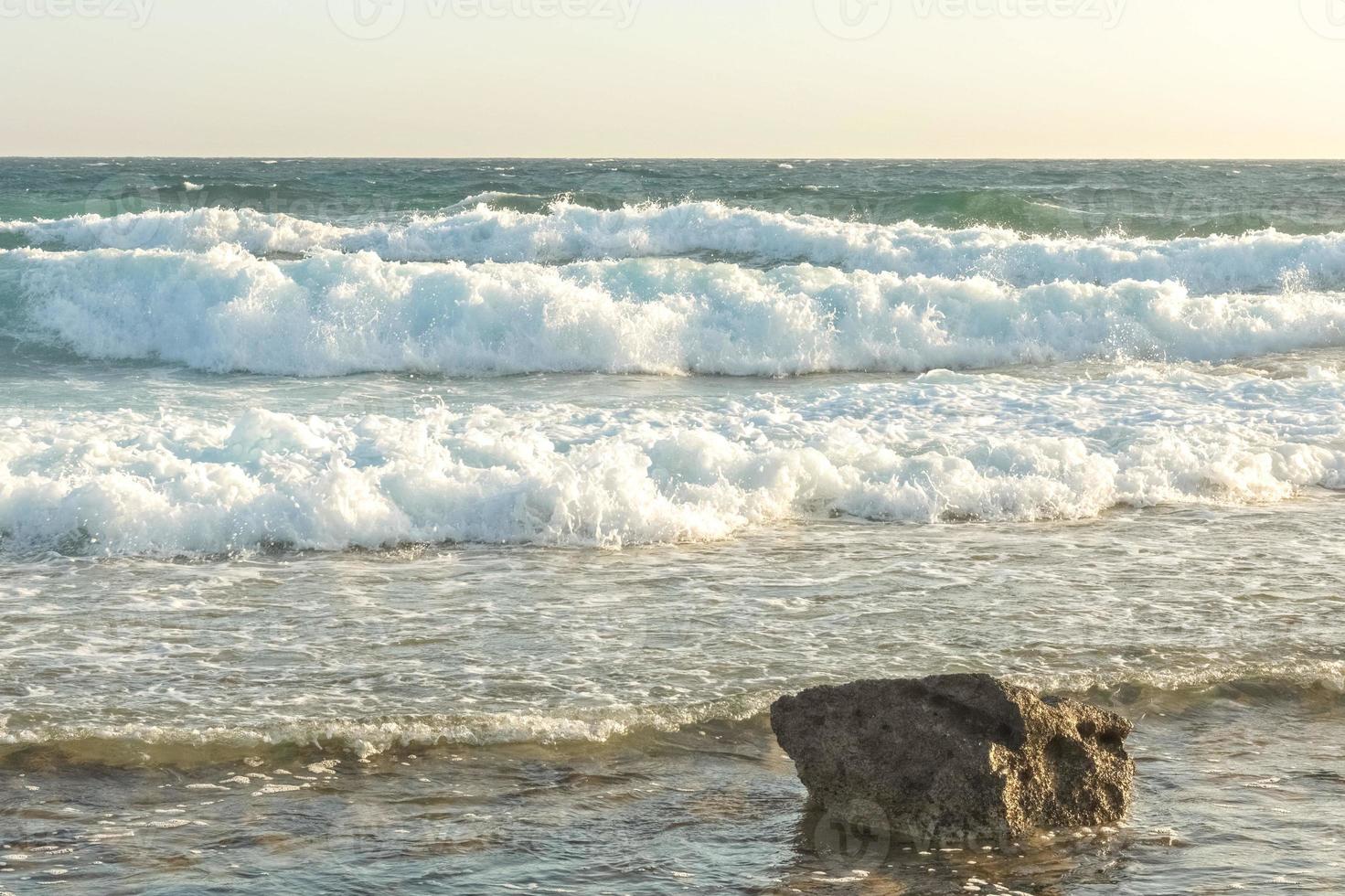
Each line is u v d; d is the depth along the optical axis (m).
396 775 9.75
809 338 32.12
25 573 14.91
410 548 16.16
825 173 150.25
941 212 58.19
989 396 24.69
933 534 16.92
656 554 15.92
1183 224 55.53
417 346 30.83
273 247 44.25
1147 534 16.91
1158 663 12.07
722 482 17.92
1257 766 10.12
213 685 11.39
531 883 8.21
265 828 8.89
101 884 8.08
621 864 8.48
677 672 11.75
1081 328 33.28
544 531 16.59
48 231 44.97
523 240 43.47
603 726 10.51
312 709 10.82
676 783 9.74
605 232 43.44
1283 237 41.19
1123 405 23.84
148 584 14.55
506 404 25.77
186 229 44.59
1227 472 19.25
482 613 13.54
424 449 19.05
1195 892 8.17
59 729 10.33
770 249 42.72
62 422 21.25
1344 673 11.89
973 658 12.14
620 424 21.88
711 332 31.88
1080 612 13.54
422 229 44.22
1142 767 10.09
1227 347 33.00
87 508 16.22
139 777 9.64
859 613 13.51
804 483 18.30
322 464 18.44
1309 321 33.84
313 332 30.69
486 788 9.58
